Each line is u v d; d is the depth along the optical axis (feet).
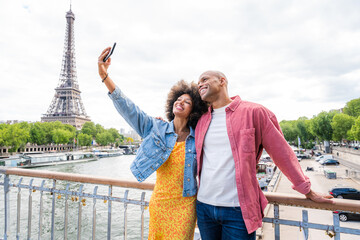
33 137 260.83
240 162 6.01
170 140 7.52
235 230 6.00
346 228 6.10
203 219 6.70
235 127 6.31
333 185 99.35
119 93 7.80
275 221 7.09
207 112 7.30
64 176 10.17
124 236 8.79
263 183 94.73
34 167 196.54
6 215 11.98
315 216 49.29
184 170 7.14
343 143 346.54
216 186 6.29
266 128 6.01
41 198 10.69
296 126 301.84
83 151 360.48
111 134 410.93
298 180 5.84
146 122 8.04
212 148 6.62
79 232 9.64
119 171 193.77
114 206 73.05
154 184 8.49
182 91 8.28
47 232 54.70
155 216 7.38
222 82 6.92
